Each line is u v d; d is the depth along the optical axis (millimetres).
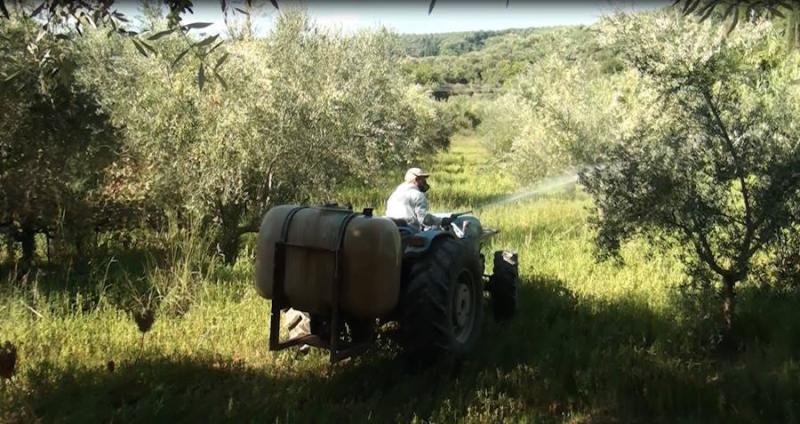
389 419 4027
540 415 4062
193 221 8617
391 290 4473
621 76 13922
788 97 6789
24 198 7531
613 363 4738
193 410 4039
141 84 9039
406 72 26812
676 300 5965
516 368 4816
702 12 2840
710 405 4215
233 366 4867
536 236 10469
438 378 4711
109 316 6105
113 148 8359
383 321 5012
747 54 7320
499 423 3967
